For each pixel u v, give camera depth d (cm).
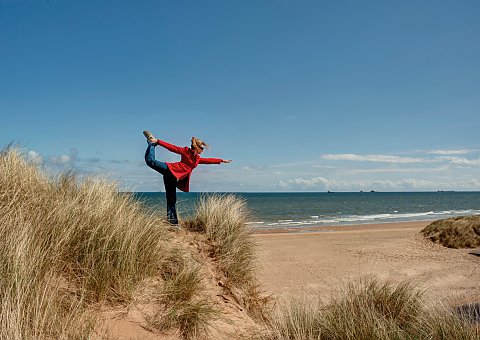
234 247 650
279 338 444
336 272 1280
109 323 379
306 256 1538
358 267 1388
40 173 567
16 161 546
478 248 1880
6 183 491
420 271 1351
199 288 512
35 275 364
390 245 1903
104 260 440
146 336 384
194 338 412
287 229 2764
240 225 711
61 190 545
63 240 427
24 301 324
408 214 5372
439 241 2014
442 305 492
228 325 482
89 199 512
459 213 5747
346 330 445
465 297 915
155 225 559
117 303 418
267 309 614
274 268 1248
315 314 496
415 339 429
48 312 330
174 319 424
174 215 656
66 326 331
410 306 545
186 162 631
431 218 4538
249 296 614
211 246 647
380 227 3061
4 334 286
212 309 472
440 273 1323
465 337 418
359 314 488
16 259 348
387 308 538
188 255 575
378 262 1502
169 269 523
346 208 6619
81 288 405
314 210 5825
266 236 2116
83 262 428
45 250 409
